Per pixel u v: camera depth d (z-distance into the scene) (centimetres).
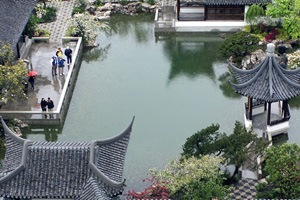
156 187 5153
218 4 8612
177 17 8769
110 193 4697
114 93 7388
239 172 5816
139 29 9006
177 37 8731
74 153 4922
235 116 6900
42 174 4856
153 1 9462
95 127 6769
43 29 8612
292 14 8181
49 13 8962
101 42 8644
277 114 6631
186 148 5644
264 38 8350
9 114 6744
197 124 6788
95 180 4775
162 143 6456
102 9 9306
